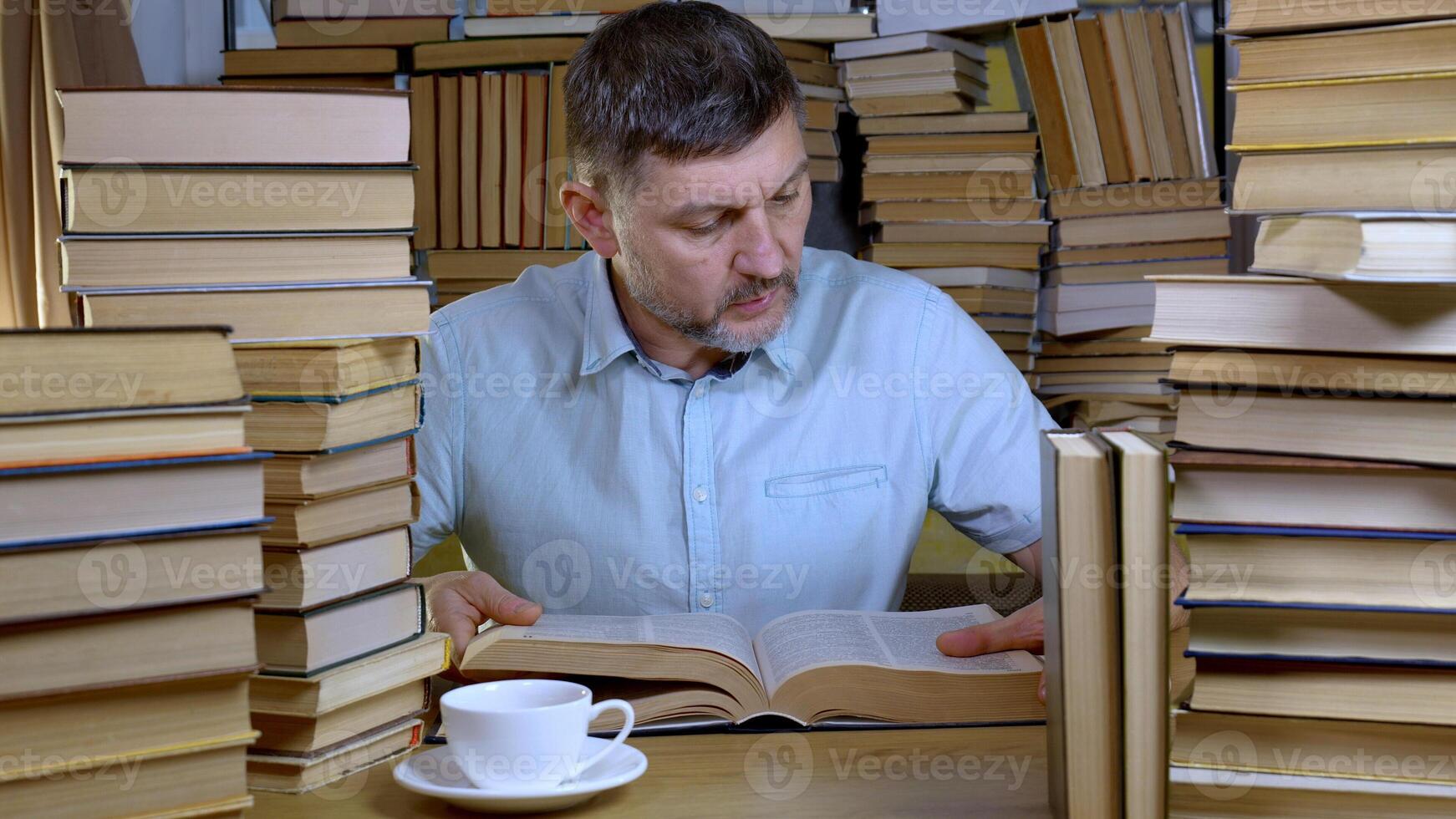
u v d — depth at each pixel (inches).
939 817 28.4
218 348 24.3
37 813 22.9
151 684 23.2
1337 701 25.4
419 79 88.4
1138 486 24.2
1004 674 37.1
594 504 56.9
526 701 31.1
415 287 32.4
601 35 47.3
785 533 56.8
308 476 29.6
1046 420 61.6
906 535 59.3
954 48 91.7
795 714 36.6
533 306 60.4
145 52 97.9
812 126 90.6
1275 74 26.4
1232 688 25.7
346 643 31.4
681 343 55.5
